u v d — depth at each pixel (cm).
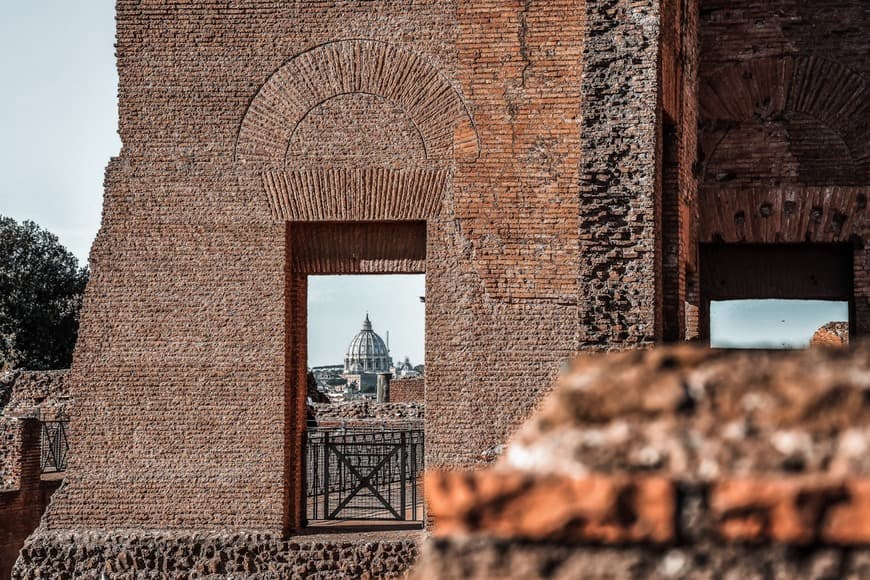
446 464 1683
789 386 394
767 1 2019
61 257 5953
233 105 1752
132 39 1767
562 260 1681
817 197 1964
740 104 2022
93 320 1752
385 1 1733
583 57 1590
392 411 3262
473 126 1706
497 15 1706
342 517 1845
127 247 1753
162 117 1759
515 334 1681
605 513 379
